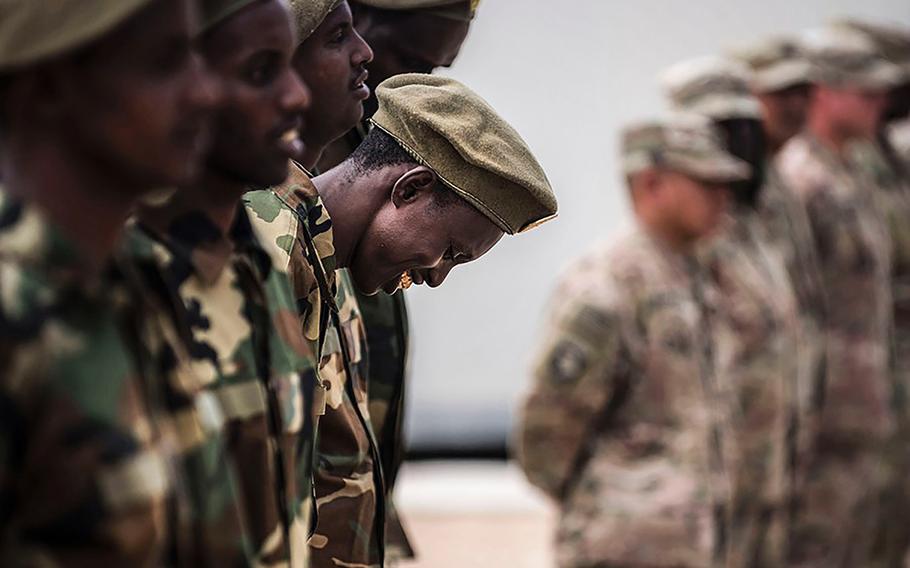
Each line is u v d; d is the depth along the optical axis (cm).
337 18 510
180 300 386
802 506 1327
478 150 523
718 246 1175
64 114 337
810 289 1316
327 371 546
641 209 1089
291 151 412
